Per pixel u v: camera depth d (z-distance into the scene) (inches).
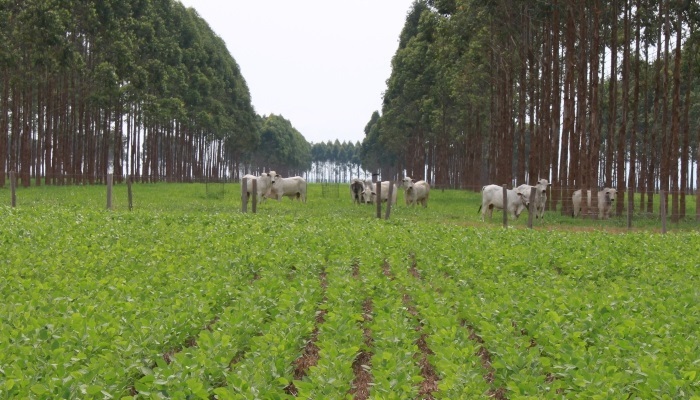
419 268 549.6
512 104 1696.6
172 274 453.4
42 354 263.9
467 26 1643.7
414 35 2817.4
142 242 618.5
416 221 994.1
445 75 2202.3
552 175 1362.0
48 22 1653.5
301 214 1045.8
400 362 266.2
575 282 481.1
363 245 629.9
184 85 2743.6
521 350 291.7
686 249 660.7
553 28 1382.9
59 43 1704.0
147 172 2743.6
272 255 535.2
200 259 520.1
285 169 6131.9
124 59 2058.3
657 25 1419.8
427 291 423.2
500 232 774.5
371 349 314.8
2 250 521.3
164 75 2417.6
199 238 643.5
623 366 271.1
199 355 259.4
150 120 2635.3
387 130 3038.9
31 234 609.0
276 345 286.2
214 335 283.1
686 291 432.8
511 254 581.6
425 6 2770.7
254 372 247.6
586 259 563.2
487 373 297.6
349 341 308.3
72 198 1234.6
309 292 394.3
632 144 1347.2
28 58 1755.7
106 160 2338.8
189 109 3026.6
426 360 317.4
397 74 2854.3
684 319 342.6
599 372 255.9
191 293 378.9
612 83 1353.3
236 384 235.5
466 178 2481.5
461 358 273.6
